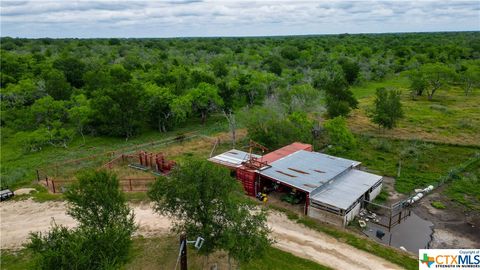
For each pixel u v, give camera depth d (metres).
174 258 23.33
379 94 53.91
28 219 28.92
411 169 38.91
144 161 40.28
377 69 103.38
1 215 29.58
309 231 27.00
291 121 46.47
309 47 141.50
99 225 19.22
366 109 62.28
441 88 87.56
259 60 107.88
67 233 16.56
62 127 53.47
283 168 33.34
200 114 63.25
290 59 117.31
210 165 20.48
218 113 67.00
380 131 53.34
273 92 65.44
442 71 76.50
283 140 42.94
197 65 98.56
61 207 30.86
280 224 27.89
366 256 23.98
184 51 140.88
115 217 19.78
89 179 19.83
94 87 66.56
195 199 19.05
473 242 25.88
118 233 17.16
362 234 26.83
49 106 53.31
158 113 54.50
